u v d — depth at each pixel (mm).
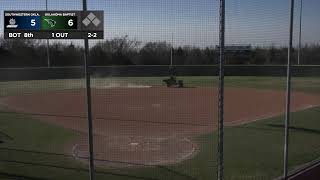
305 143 13086
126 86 32281
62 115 18844
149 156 11172
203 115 18500
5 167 10023
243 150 12016
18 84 32844
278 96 26547
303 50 30688
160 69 38219
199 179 9250
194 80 36594
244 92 28891
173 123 16406
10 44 30031
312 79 36531
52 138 13703
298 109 20828
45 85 32062
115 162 10555
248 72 39375
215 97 25547
